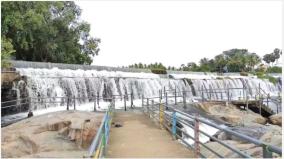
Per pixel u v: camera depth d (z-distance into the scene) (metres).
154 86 29.78
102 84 25.12
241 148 9.08
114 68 30.81
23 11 25.67
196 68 70.44
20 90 18.58
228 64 74.62
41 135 10.73
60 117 12.27
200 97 31.97
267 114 24.48
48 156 9.15
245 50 101.00
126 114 17.94
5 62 17.50
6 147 9.70
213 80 36.28
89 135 11.23
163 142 9.86
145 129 12.55
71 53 36.69
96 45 41.62
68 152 9.86
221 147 9.78
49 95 20.59
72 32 37.06
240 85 39.81
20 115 17.70
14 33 26.56
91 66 28.38
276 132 11.02
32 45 29.20
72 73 24.44
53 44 32.44
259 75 53.91
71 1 36.53
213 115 19.55
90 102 23.62
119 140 10.27
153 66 59.78
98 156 5.23
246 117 20.17
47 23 31.70
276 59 93.12
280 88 50.06
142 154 8.26
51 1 32.03
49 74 22.31
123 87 26.83
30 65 22.47
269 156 3.81
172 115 10.85
